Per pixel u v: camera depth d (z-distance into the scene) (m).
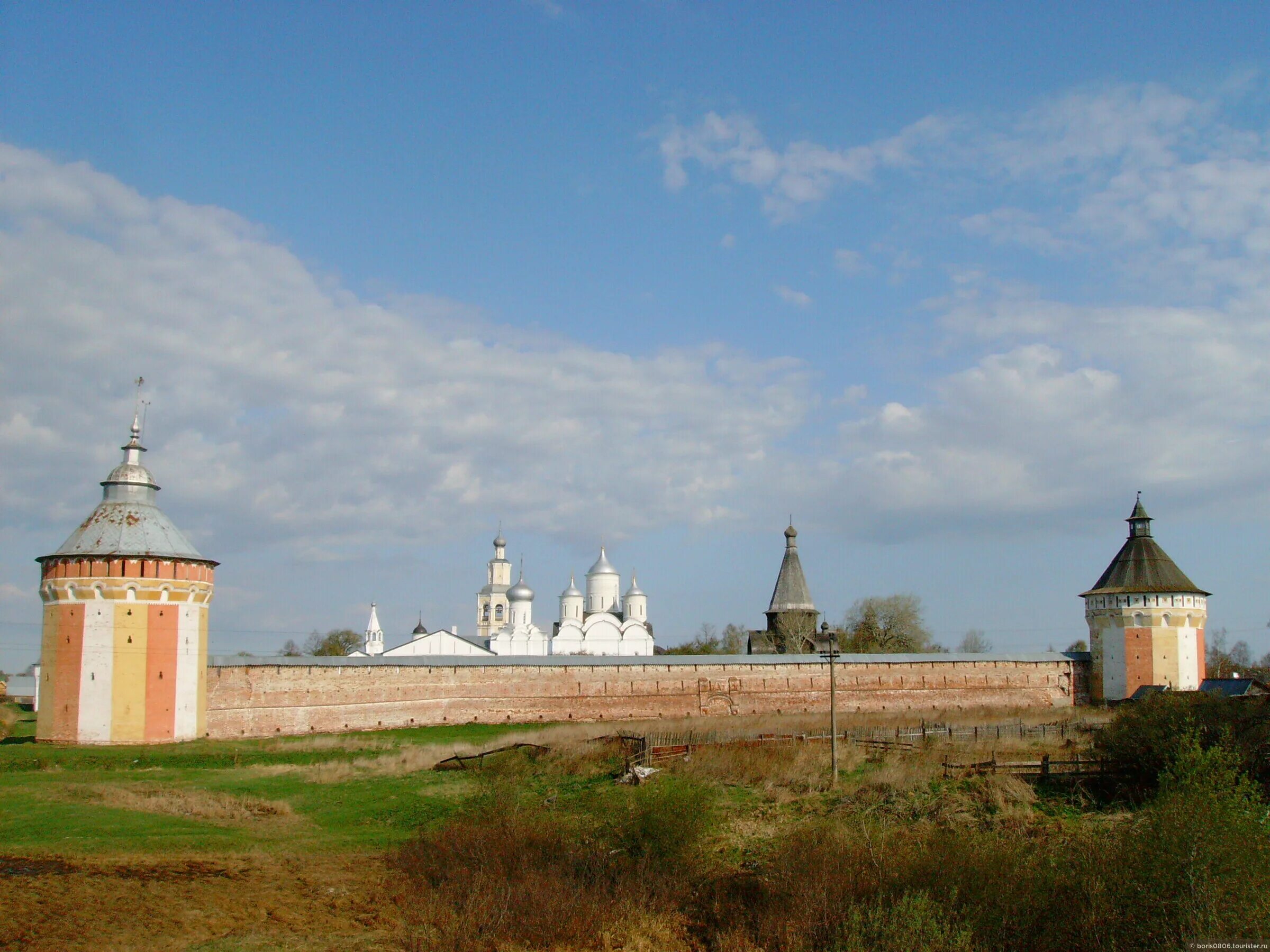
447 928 24.62
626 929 25.23
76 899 25.45
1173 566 85.25
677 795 29.41
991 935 22.44
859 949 22.30
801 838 28.67
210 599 59.91
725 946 24.16
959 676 84.00
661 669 76.56
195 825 34.81
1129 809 34.31
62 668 55.72
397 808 38.50
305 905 26.14
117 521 57.66
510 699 71.19
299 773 46.31
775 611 108.62
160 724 56.06
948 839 25.98
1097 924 21.91
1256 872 21.05
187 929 23.88
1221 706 37.81
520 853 29.69
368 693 65.50
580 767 45.62
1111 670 85.19
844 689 80.75
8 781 43.34
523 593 127.25
